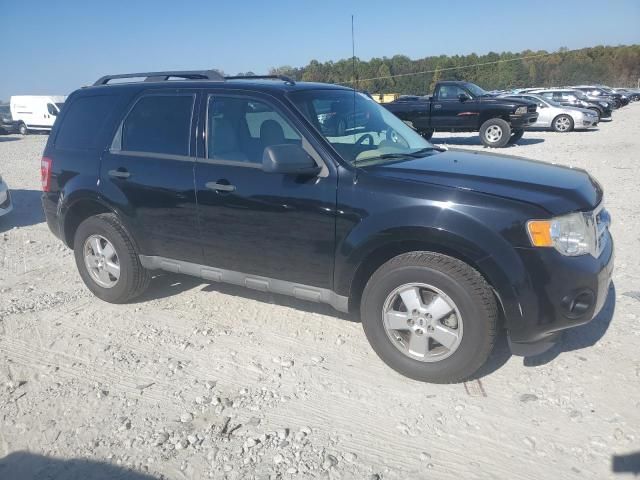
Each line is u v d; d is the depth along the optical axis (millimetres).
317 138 3703
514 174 3574
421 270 3326
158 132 4406
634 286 4793
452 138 19672
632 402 3209
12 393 3535
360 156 3775
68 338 4266
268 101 3934
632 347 3791
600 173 10531
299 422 3168
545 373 3545
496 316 3271
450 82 16359
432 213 3262
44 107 30250
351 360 3820
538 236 3104
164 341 4176
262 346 4055
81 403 3410
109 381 3648
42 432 3143
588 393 3314
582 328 4086
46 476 2793
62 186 4898
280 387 3523
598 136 18516
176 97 4367
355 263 3564
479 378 3533
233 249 4070
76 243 4898
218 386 3559
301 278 3859
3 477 2805
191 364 3836
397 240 3389
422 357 3477
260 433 3074
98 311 4750
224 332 4289
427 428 3080
